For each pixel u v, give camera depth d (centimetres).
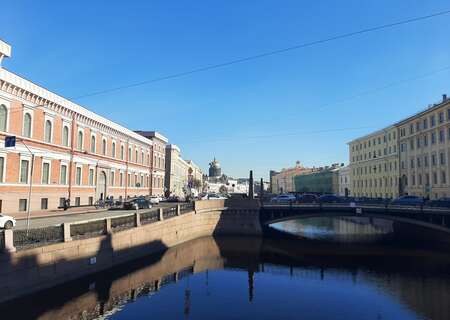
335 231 5888
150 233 3061
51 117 4097
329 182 12075
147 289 2236
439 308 2014
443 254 3834
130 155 6481
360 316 1878
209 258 3431
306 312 1920
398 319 1845
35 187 3794
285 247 4225
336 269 3067
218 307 1953
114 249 2461
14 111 3491
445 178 5762
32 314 1689
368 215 4503
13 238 1656
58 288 1889
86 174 4881
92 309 1817
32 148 3738
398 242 4659
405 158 7212
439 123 5959
